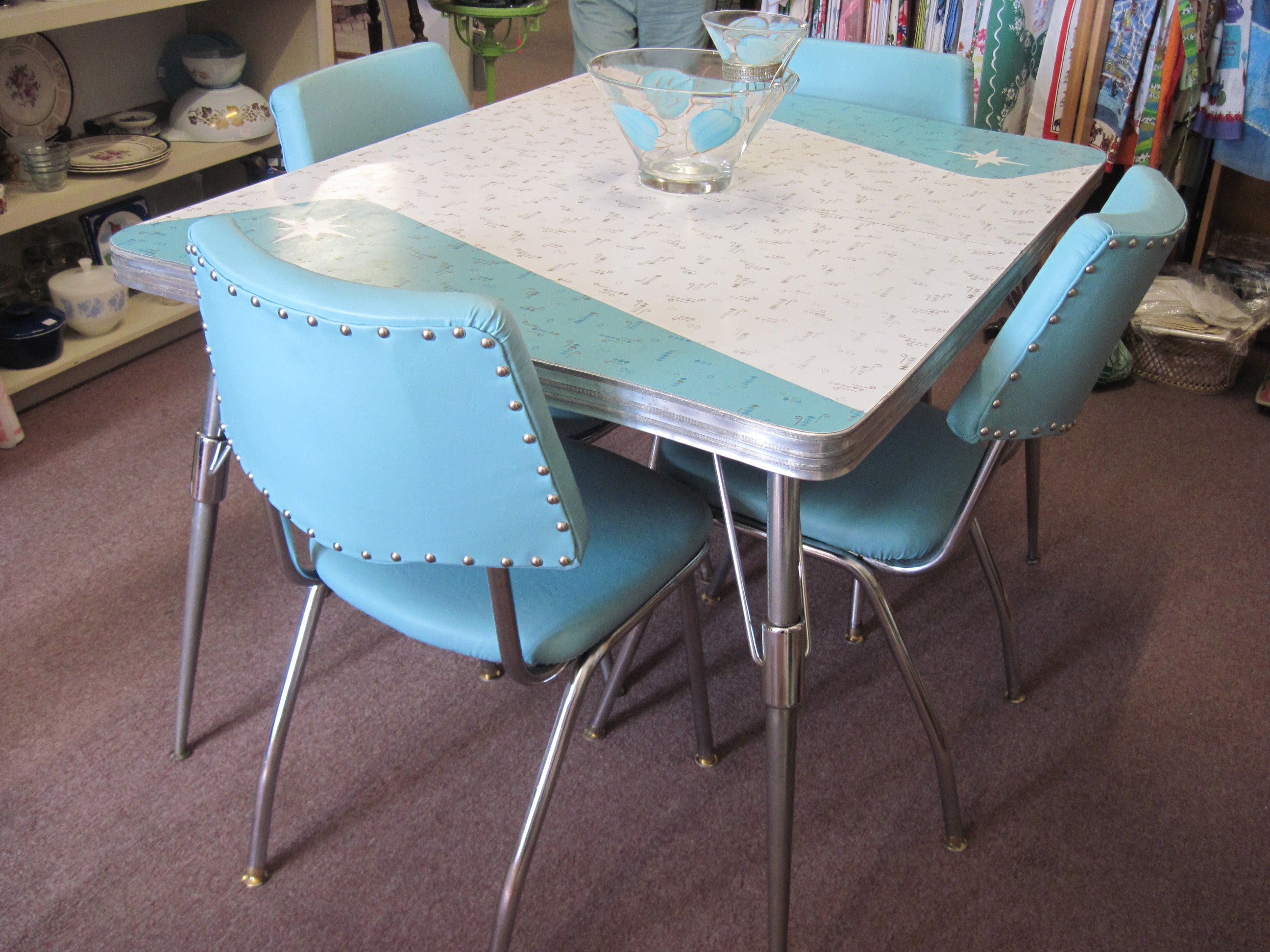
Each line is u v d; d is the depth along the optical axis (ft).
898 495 4.25
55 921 4.13
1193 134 8.45
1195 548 6.54
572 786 4.83
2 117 7.61
